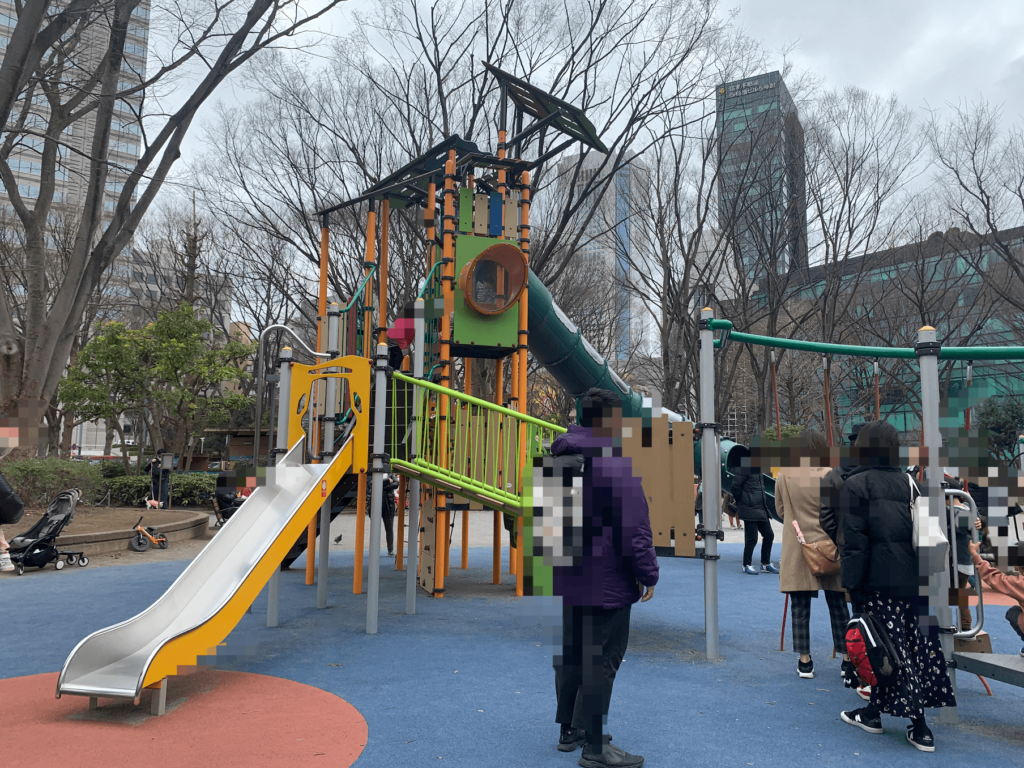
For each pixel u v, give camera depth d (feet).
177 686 13.43
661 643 17.57
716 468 16.30
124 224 42.04
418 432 20.72
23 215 41.42
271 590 19.02
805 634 14.64
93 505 48.62
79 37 40.19
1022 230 57.88
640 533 9.41
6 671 14.29
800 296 68.59
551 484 9.74
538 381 82.43
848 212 59.36
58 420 71.92
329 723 11.42
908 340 63.36
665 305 61.11
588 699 9.55
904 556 10.86
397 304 53.42
